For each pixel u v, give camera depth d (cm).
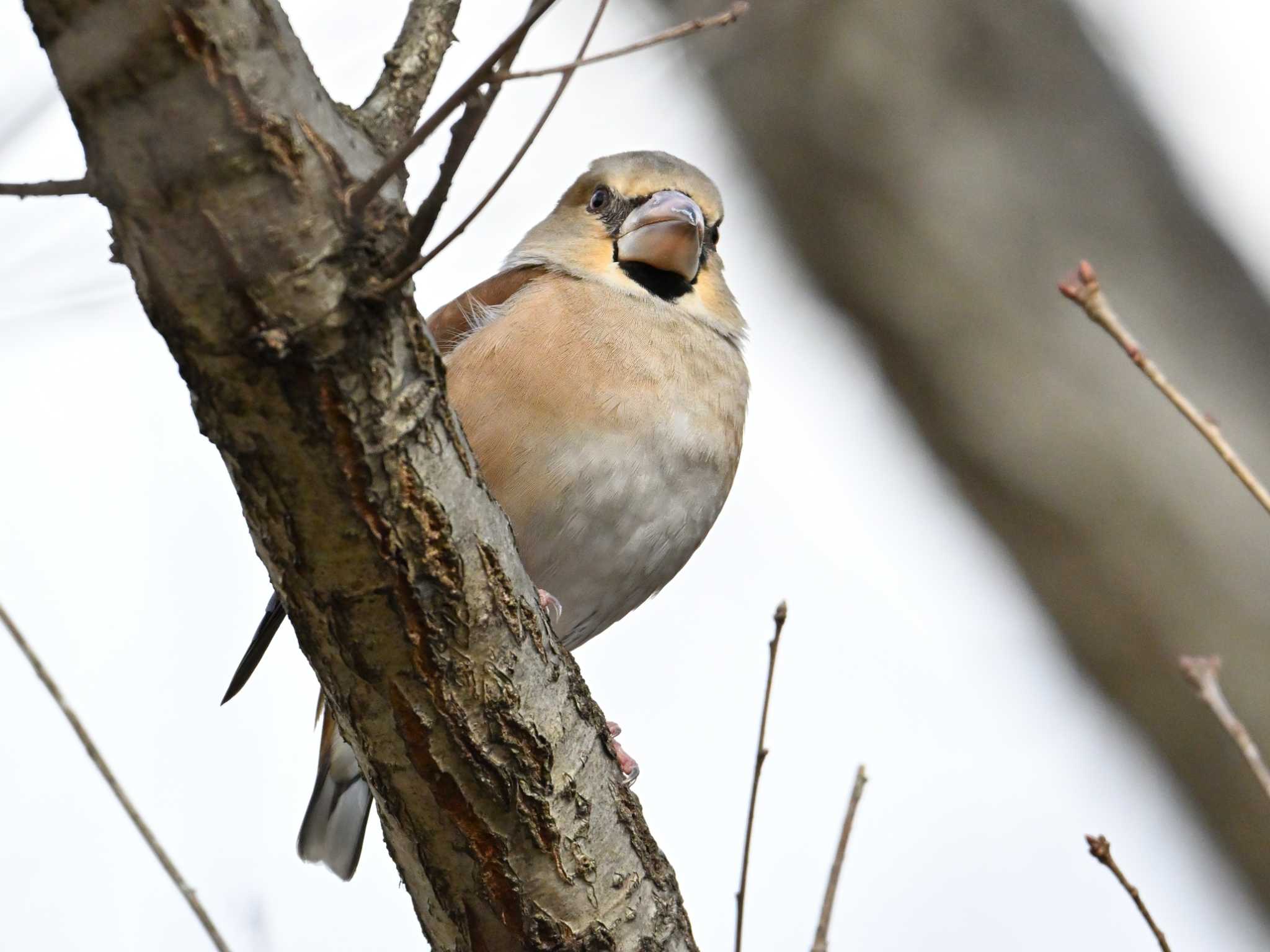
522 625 582
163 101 452
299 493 525
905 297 1052
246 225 473
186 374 504
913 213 1053
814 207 1068
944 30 1068
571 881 619
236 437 514
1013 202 1051
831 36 1051
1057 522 1023
